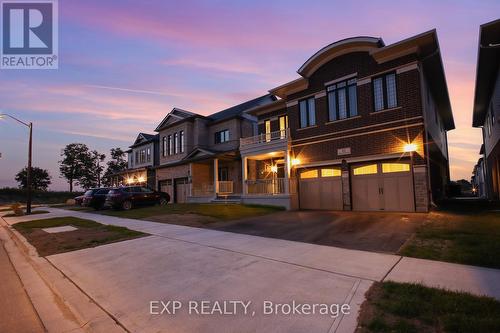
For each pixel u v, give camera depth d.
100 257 7.63
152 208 19.58
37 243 10.10
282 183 18.58
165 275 5.91
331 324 3.63
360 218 12.23
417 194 13.56
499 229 8.24
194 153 27.19
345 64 16.47
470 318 3.44
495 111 17.33
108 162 66.56
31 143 24.14
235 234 9.84
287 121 20.16
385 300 4.12
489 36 12.42
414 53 14.05
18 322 4.33
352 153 15.83
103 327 4.03
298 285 4.95
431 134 17.16
